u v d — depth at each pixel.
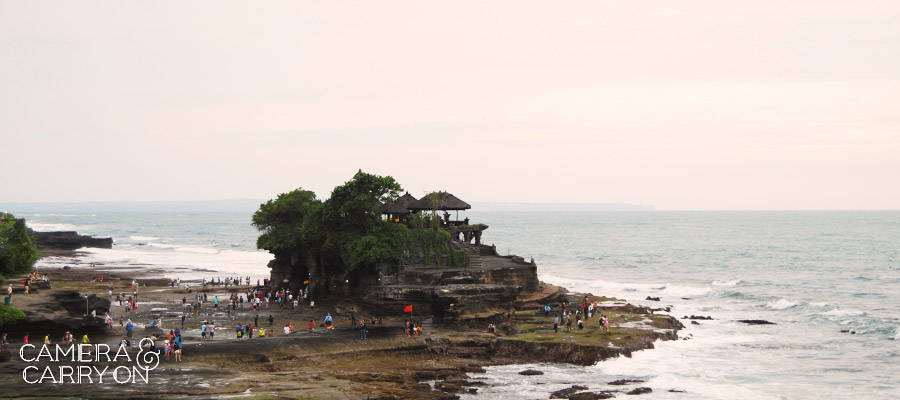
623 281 150.88
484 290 83.31
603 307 98.12
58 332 68.81
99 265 174.12
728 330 86.94
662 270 175.12
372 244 91.88
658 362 70.62
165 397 51.53
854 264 183.12
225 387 54.56
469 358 71.06
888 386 63.31
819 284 139.88
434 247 94.50
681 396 59.91
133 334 73.50
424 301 84.00
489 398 58.28
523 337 74.50
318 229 100.75
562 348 70.88
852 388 62.69
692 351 75.44
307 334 71.56
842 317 96.25
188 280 141.50
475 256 96.50
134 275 149.88
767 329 87.75
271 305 98.38
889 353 75.44
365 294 93.62
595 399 58.28
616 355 70.75
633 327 81.81
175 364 60.91
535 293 95.81
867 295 122.19
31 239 109.19
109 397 50.75
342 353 67.69
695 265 187.38
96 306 79.00
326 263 101.38
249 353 64.44
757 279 151.38
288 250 107.31
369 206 96.62
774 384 63.78
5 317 64.75
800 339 81.88
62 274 144.25
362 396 54.66
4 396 49.78
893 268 171.12
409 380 61.97
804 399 59.59
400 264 92.00
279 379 58.41
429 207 101.62
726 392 61.06
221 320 86.25
